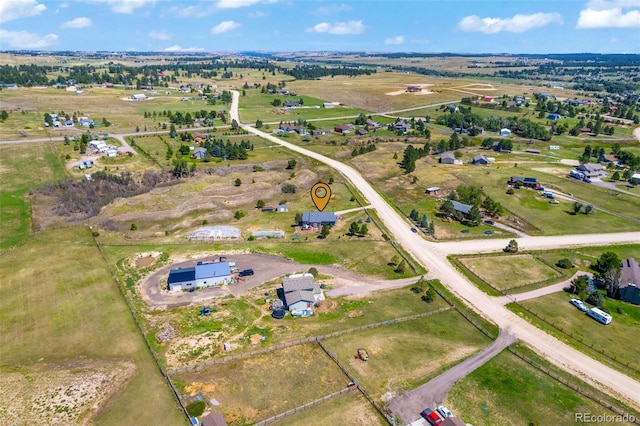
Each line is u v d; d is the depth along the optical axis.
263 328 63.03
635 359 58.03
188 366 54.38
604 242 92.50
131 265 80.31
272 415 47.28
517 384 52.59
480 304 70.50
